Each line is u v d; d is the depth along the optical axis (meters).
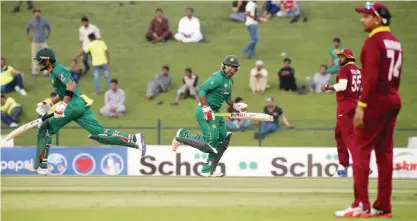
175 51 97.88
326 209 33.28
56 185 47.28
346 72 43.47
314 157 58.22
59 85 41.16
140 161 58.25
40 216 30.62
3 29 103.81
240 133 77.44
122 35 102.62
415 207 34.53
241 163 58.28
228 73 41.69
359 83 43.88
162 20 100.56
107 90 86.12
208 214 31.25
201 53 97.06
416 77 91.00
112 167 58.31
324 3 108.19
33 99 86.56
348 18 103.88
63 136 78.81
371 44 28.72
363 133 29.59
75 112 40.84
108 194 40.38
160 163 58.22
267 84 88.81
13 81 87.50
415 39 98.31
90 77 91.81
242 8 105.94
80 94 41.31
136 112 83.69
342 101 44.25
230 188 45.56
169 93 87.62
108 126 80.06
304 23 103.19
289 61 86.56
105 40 101.31
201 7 109.94
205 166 43.09
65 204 35.16
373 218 30.06
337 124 44.94
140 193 41.00
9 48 99.88
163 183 49.44
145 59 96.31
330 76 86.88
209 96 42.19
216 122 42.25
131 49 98.94
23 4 109.88
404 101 86.12
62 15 107.62
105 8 109.81
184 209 33.09
